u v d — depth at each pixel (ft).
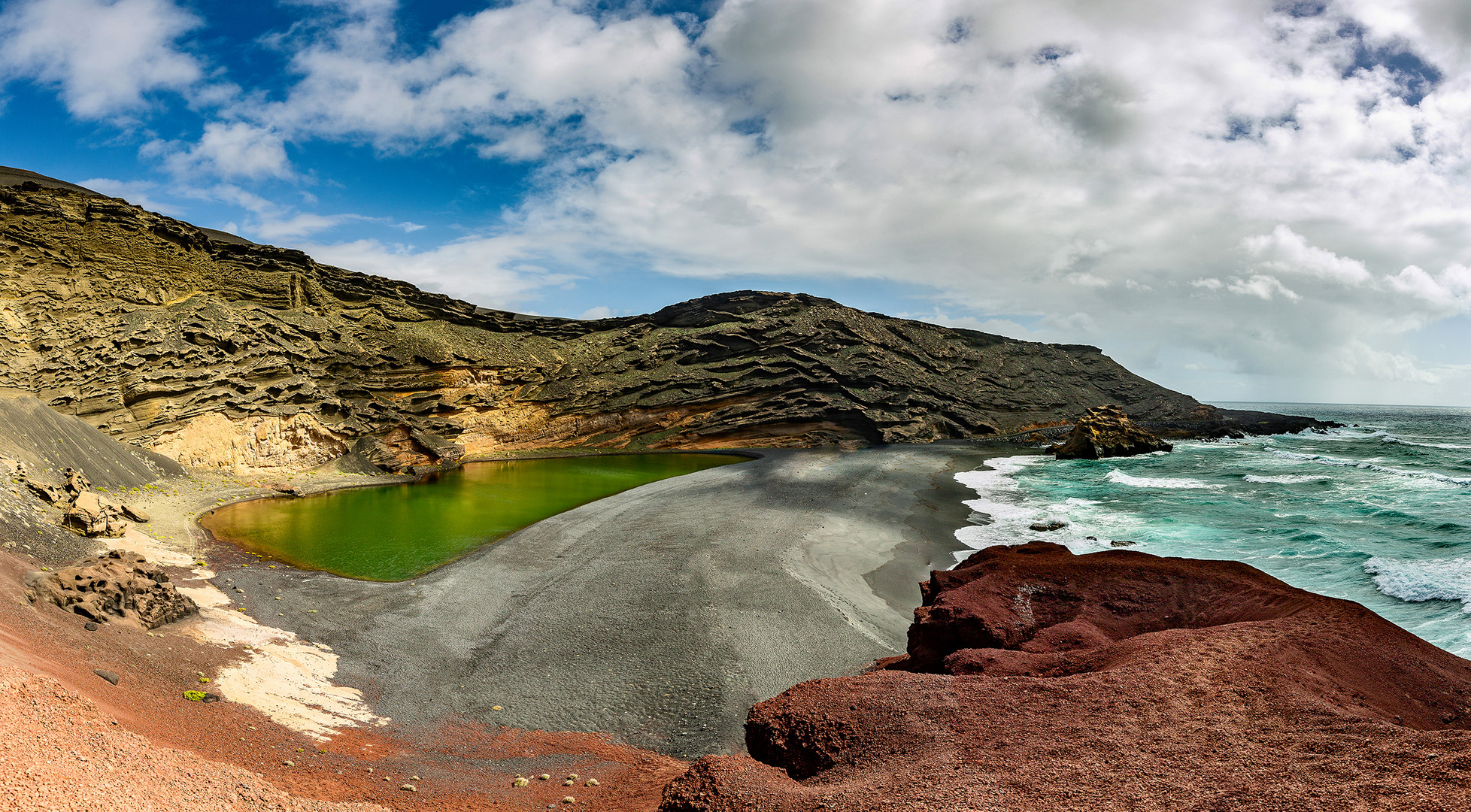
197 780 30.14
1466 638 62.49
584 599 83.20
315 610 78.07
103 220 156.87
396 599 83.87
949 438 293.02
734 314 309.01
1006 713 32.58
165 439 136.87
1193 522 116.57
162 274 165.68
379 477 174.81
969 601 49.85
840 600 84.17
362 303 218.59
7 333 130.00
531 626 75.61
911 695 35.37
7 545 67.82
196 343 155.94
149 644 55.77
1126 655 37.83
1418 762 23.99
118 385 136.36
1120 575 51.11
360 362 196.85
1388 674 34.73
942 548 111.24
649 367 281.33
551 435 244.01
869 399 282.56
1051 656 40.34
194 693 48.19
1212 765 26.21
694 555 100.73
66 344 136.46
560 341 276.00
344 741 47.47
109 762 28.30
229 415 150.82
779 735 34.06
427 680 62.75
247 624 69.97
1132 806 24.18
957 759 28.89
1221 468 182.39
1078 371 384.06
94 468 109.29
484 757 47.83
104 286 152.66
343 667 64.08
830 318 314.14
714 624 74.28
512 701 58.95
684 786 29.91
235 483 142.82
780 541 110.01
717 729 53.52
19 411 101.60
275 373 168.66
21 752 25.76
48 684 34.19
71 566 70.59
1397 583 77.97
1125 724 29.96
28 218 143.84
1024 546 63.05
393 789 39.55
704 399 270.46
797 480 172.86
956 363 343.87
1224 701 30.99
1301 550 94.68
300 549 104.37
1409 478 153.07
